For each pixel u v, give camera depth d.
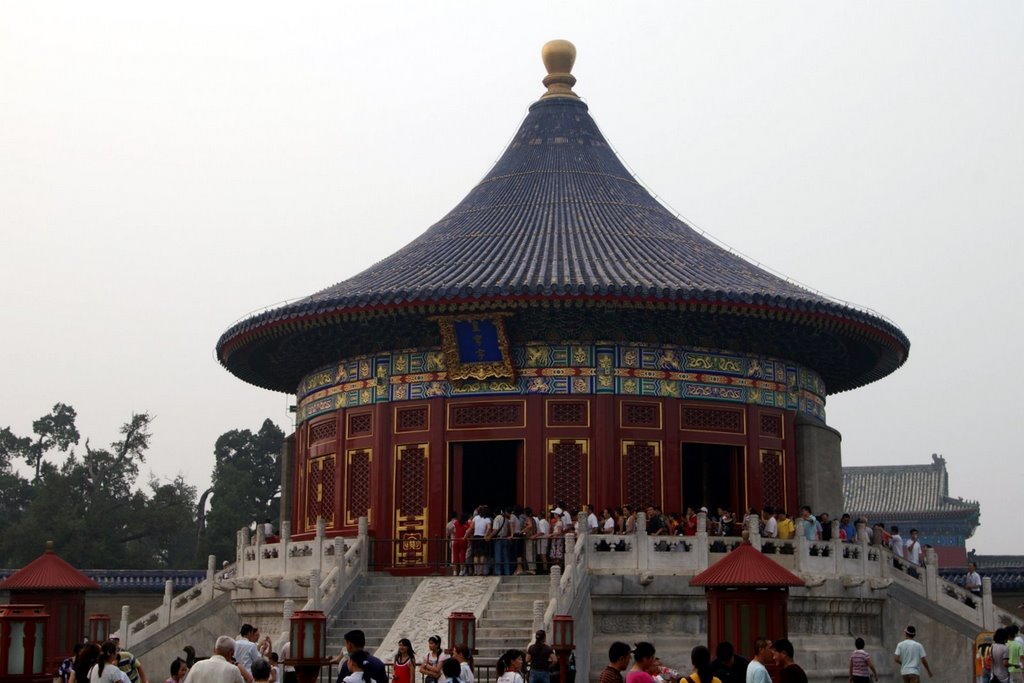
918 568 54.16
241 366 64.19
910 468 126.25
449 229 61.03
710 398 54.66
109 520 106.12
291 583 51.75
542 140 66.00
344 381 57.53
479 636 43.34
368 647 46.00
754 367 56.09
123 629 54.69
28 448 116.44
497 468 69.81
